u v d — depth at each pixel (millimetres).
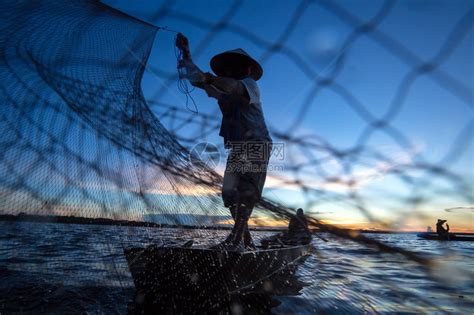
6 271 3072
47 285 2824
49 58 2164
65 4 2293
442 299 3281
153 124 2652
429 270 1610
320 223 1919
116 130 2350
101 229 2508
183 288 2754
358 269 4602
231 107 3227
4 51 2051
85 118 2213
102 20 2410
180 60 2857
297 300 3037
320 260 4793
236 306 2826
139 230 2680
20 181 1966
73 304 2607
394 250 1679
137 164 2416
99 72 2338
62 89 2170
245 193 3012
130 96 2477
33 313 2391
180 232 2854
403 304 3061
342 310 2793
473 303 3176
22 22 2127
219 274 2754
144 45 2600
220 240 3080
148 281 2818
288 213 2279
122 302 2758
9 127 1989
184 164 2797
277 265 3479
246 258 2855
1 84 2016
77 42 2273
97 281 2869
